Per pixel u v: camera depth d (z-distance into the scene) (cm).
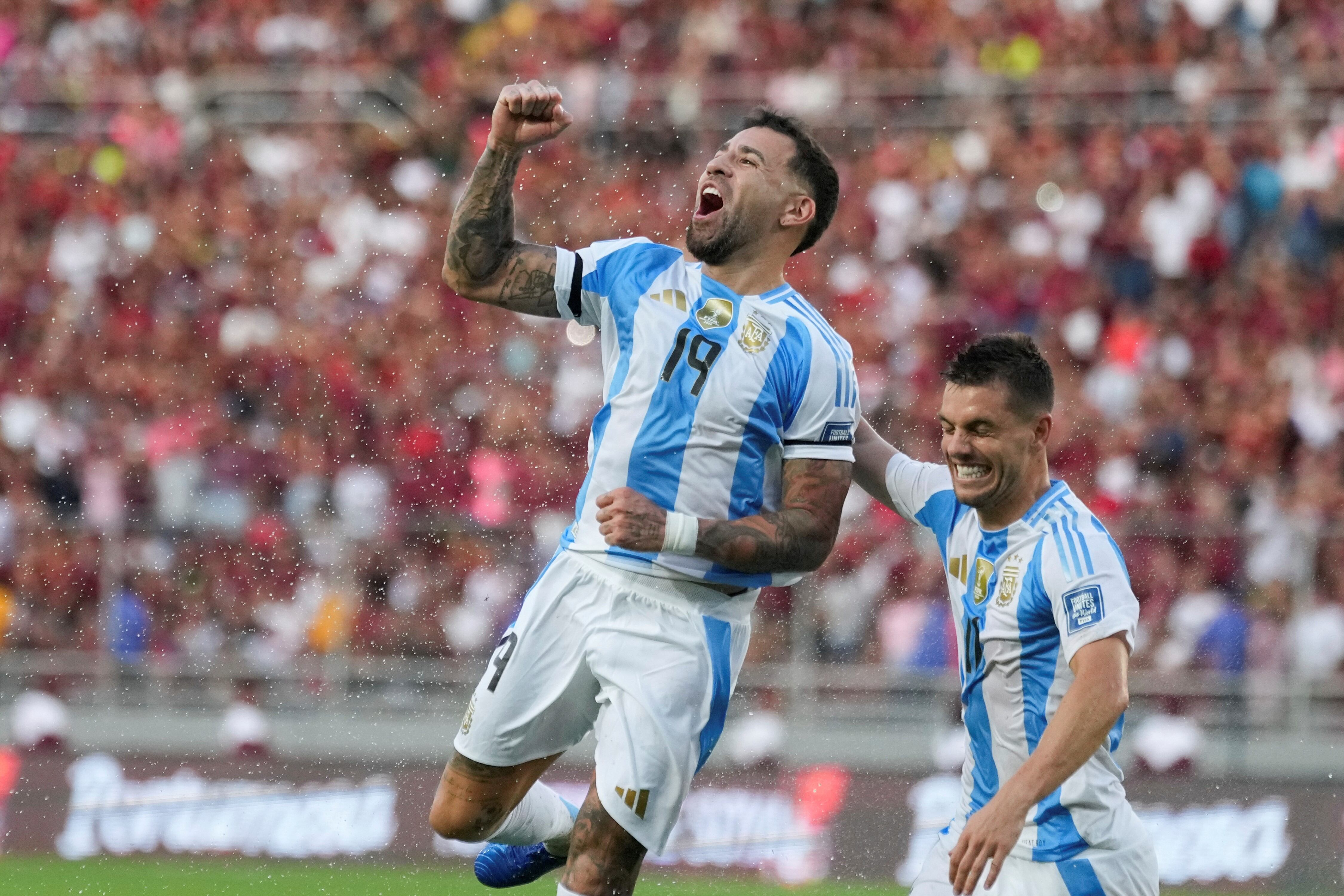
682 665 1441
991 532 1399
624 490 1384
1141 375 4350
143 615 3566
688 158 5000
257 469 4138
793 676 3347
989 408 1338
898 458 1555
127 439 4309
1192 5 5175
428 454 4238
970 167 4844
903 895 2808
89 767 3170
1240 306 4509
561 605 1488
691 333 1439
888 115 4994
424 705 3444
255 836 3055
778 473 1473
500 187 1473
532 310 1513
